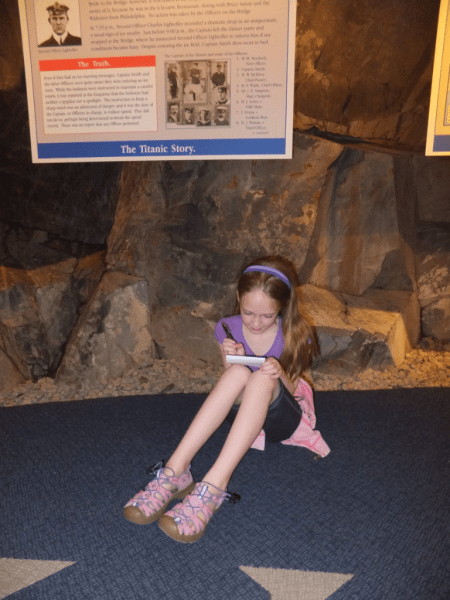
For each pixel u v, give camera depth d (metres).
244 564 1.56
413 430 2.43
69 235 3.39
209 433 1.75
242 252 3.26
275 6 2.46
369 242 3.38
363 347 3.08
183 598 1.42
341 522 1.75
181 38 2.54
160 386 3.00
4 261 3.12
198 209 3.29
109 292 3.12
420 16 3.50
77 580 1.49
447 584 1.47
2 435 2.39
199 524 1.59
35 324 3.14
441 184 3.55
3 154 3.12
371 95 3.85
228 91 2.62
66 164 3.26
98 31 2.56
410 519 1.77
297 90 3.61
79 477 2.03
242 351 1.90
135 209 3.41
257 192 3.19
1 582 1.48
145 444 2.29
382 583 1.48
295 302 2.01
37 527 1.73
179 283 3.25
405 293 3.57
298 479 2.02
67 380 3.04
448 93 2.54
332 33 3.49
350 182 3.26
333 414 2.61
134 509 1.63
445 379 3.07
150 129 2.71
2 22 2.95
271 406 1.87
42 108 2.71
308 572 1.52
